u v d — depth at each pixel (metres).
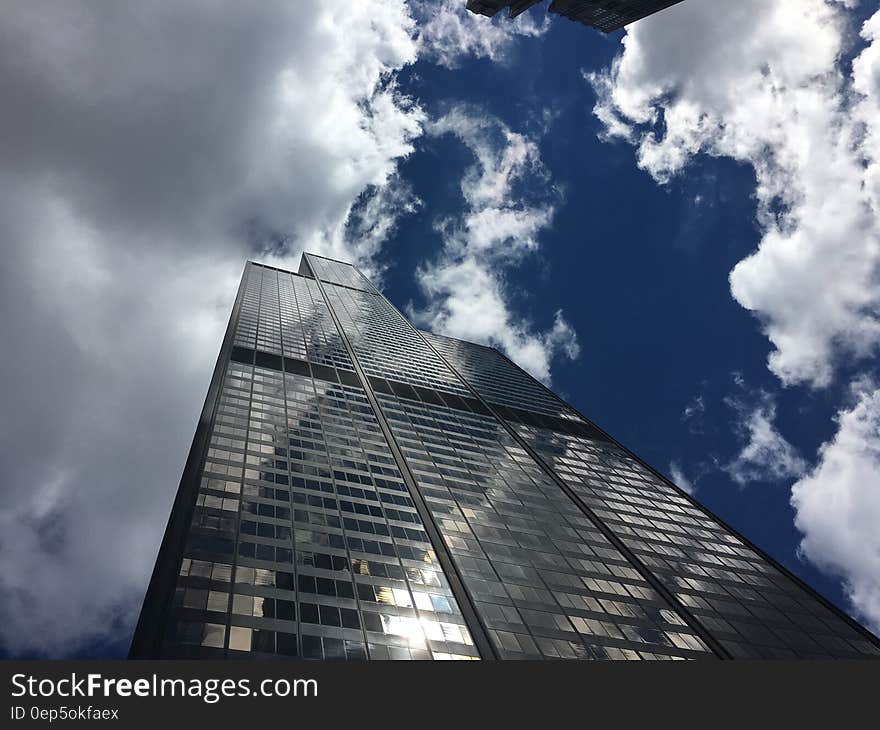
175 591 43.06
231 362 97.75
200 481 59.56
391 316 177.38
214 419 75.25
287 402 87.75
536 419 122.81
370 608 47.41
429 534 62.66
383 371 119.25
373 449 80.56
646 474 110.56
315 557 52.16
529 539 69.44
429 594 52.06
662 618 60.94
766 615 68.69
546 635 51.62
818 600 76.81
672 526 88.50
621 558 72.19
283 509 58.53
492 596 54.91
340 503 63.22
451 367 142.88
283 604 44.78
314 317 145.38
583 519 81.06
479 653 46.22
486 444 98.88
